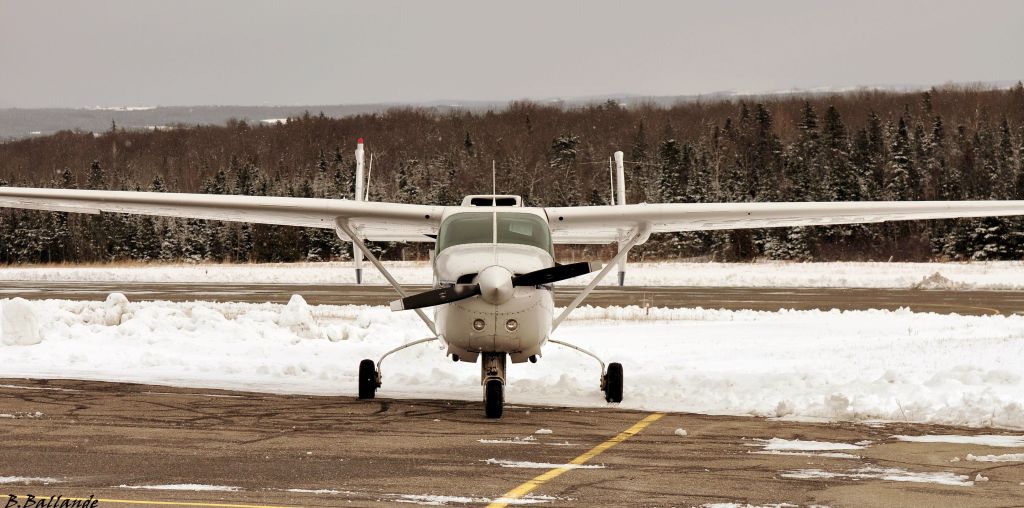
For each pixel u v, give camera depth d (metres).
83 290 117.25
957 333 62.41
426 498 20.67
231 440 28.00
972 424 31.48
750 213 41.25
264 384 42.44
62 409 33.94
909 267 172.00
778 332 65.31
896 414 33.00
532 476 23.12
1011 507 20.20
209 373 46.06
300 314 63.72
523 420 32.66
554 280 33.78
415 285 127.62
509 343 33.84
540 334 34.41
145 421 31.45
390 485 21.95
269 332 60.44
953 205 42.56
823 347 54.66
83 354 50.91
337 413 33.97
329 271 163.25
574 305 40.41
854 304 92.88
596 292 111.62
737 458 25.70
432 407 35.81
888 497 21.08
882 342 56.75
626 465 24.62
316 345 57.50
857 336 62.25
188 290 117.38
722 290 115.00
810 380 39.19
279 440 28.08
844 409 33.72
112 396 37.66
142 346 55.22
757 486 22.16
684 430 30.28
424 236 45.69
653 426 31.44
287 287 123.94
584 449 26.98
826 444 28.00
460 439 28.55
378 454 25.94
